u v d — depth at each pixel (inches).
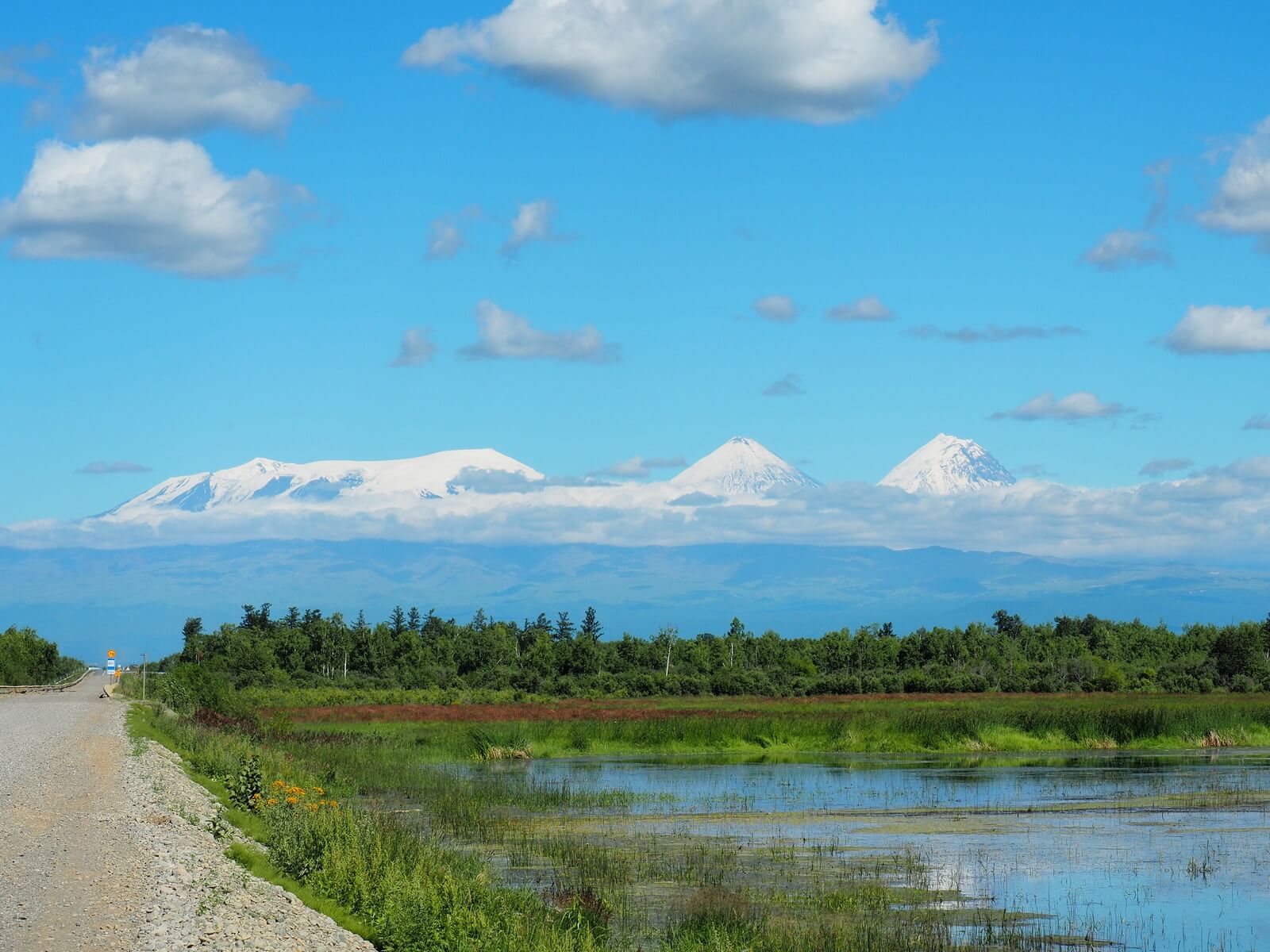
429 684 5959.6
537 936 857.5
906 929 1011.3
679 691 5118.1
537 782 2082.9
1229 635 5521.7
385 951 839.1
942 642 6254.9
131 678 6141.7
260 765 1717.5
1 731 2514.8
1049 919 1071.0
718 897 1027.9
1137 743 2802.7
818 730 2903.5
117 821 1190.9
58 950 692.1
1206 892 1189.7
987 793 1951.3
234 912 830.5
